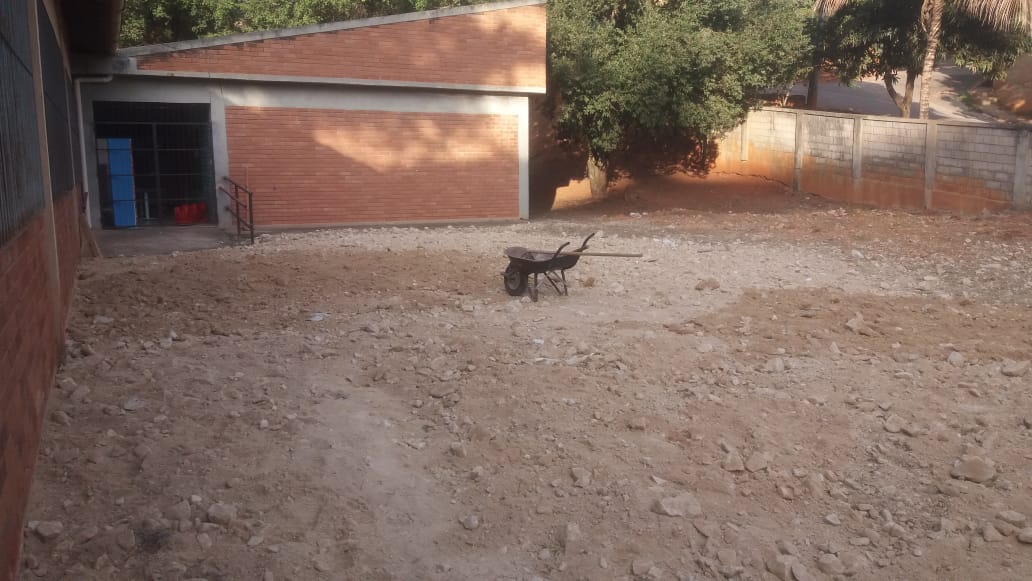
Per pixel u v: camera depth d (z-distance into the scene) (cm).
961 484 536
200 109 1881
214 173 1888
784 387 696
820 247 1481
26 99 603
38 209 632
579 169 3036
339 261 1254
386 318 901
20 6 607
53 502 483
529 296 1024
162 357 742
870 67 3159
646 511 505
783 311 957
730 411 638
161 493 501
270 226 1952
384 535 478
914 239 1540
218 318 895
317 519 488
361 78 1944
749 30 2520
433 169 2088
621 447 583
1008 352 789
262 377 695
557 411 637
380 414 629
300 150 1955
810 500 526
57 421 582
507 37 2062
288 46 1872
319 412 625
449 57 2017
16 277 475
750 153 2814
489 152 2134
